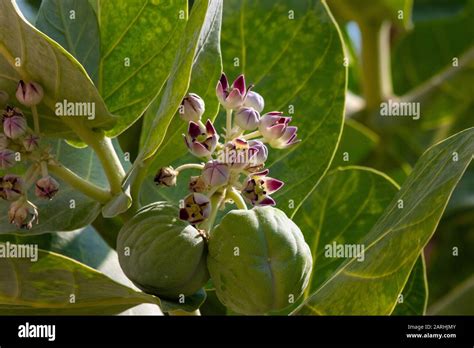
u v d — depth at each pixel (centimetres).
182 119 85
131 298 82
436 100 128
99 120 81
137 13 85
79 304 83
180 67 77
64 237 93
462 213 119
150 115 89
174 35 85
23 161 83
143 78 85
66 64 79
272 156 90
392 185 100
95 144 82
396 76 134
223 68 93
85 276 80
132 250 79
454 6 133
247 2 94
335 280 84
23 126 80
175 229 78
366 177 100
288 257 78
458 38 133
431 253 119
